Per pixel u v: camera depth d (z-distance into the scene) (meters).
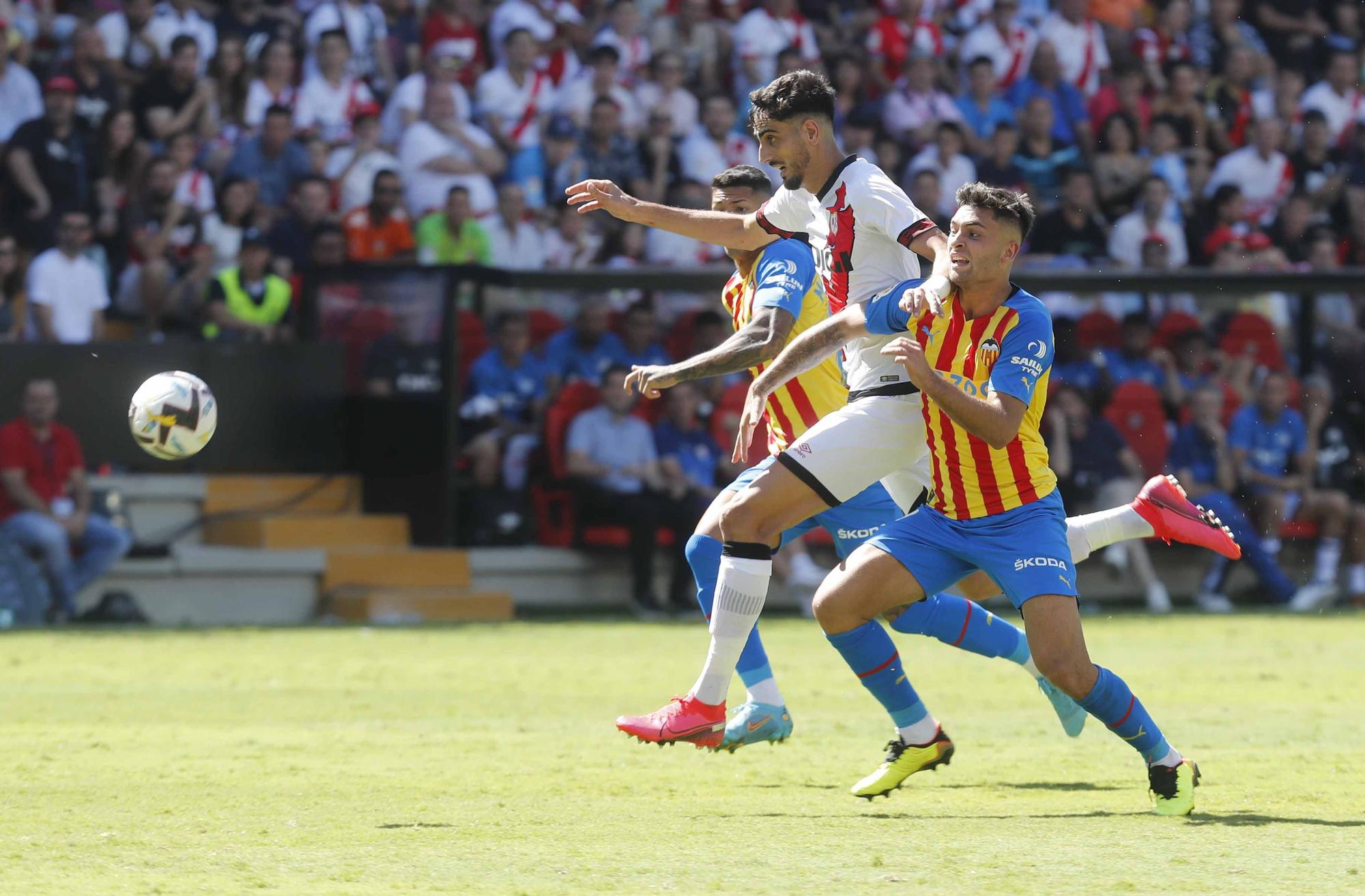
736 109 56.34
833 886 13.09
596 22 55.94
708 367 19.31
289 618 42.94
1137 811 17.08
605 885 13.14
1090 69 59.16
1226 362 49.28
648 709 26.73
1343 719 25.42
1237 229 56.97
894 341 16.69
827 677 31.23
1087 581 49.06
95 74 46.03
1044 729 24.47
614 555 45.56
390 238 48.03
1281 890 12.90
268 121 47.44
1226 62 60.19
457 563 44.00
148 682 30.14
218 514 43.00
